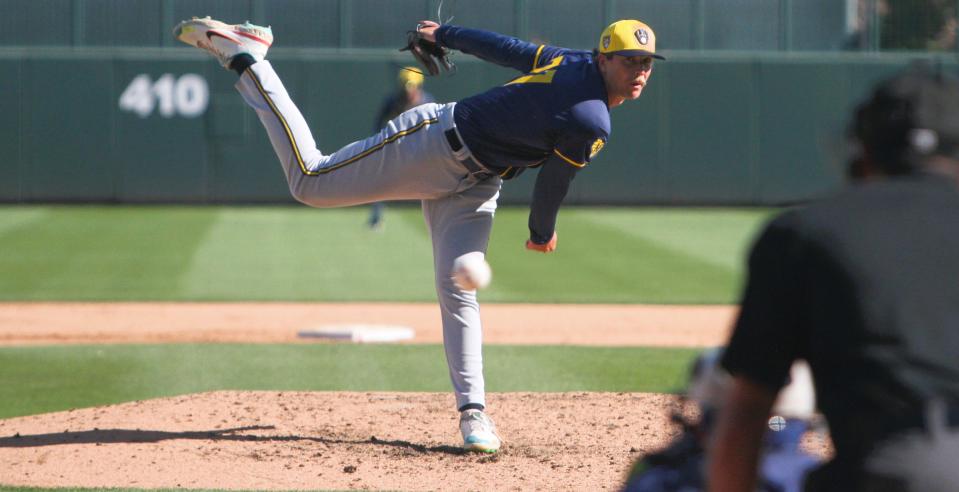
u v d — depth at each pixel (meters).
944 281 7.20
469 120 16.98
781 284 7.50
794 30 79.25
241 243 58.34
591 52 17.38
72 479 16.47
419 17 77.75
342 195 18.03
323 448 18.56
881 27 79.25
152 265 50.53
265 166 76.69
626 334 35.03
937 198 7.38
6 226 64.19
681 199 77.75
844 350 7.29
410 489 16.08
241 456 17.97
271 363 28.33
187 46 76.69
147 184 76.00
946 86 7.59
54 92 74.75
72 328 35.44
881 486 7.10
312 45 77.50
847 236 7.32
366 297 42.84
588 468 17.25
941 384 7.11
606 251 56.28
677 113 77.25
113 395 24.19
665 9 78.56
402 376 26.52
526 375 26.52
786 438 8.76
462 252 18.08
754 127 77.38
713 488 8.00
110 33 76.44
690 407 9.44
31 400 23.55
